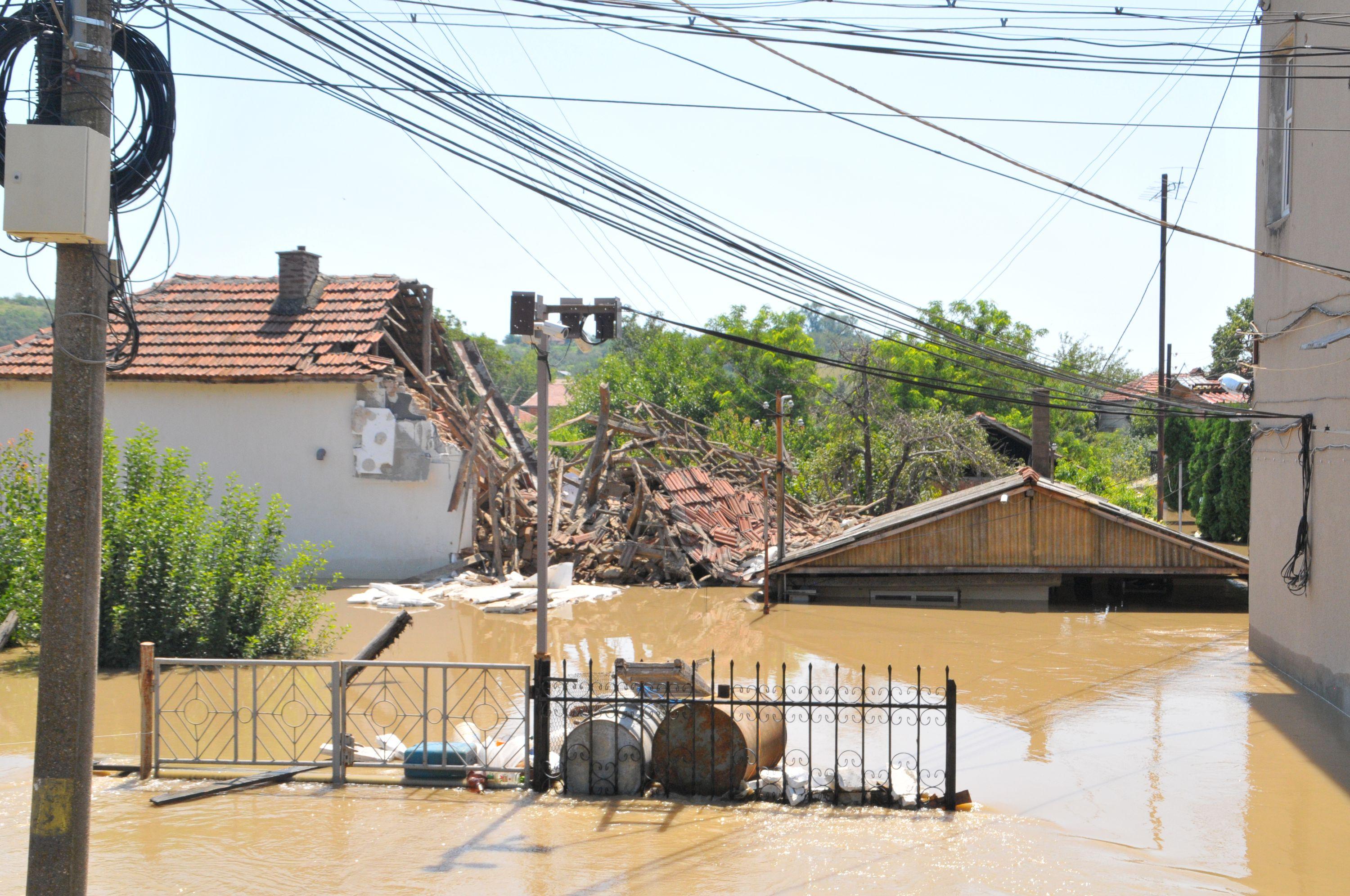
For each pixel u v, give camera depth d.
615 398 45.97
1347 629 11.62
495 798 8.15
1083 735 10.67
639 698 8.40
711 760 8.22
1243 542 31.66
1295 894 6.63
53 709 5.39
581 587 20.84
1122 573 20.23
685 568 21.94
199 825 7.45
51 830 5.38
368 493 22.30
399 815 7.71
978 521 20.52
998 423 39.19
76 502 5.46
